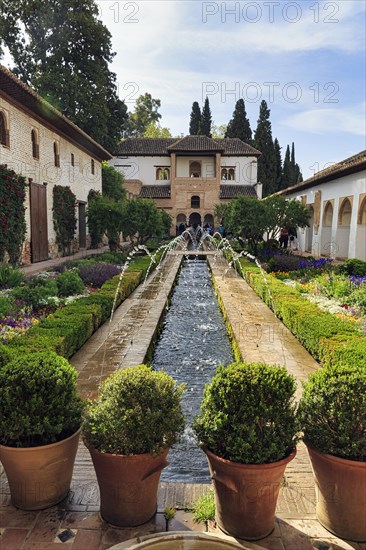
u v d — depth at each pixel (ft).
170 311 31.17
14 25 75.92
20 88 36.32
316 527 7.72
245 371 7.80
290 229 62.85
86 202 65.51
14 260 39.81
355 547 7.24
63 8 75.25
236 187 116.78
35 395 7.73
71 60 79.10
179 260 60.54
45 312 23.82
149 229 59.52
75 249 61.00
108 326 22.68
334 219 56.49
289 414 7.54
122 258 52.13
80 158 62.49
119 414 7.64
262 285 30.27
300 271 41.96
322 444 7.43
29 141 43.55
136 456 7.29
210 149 110.63
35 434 7.80
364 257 48.32
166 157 117.29
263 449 7.18
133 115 158.20
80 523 7.73
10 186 38.06
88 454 10.06
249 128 135.95
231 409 7.45
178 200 112.68
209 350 22.02
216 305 33.42
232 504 7.39
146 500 7.70
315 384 7.91
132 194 104.99
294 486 8.95
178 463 11.34
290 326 21.70
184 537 6.91
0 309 21.75
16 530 7.51
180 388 8.43
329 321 18.92
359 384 7.47
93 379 14.94
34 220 45.29
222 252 71.61
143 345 19.25
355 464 7.02
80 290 30.60
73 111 76.54
